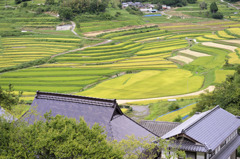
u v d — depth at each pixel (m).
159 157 41.41
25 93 138.75
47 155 30.22
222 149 41.25
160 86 140.12
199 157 36.94
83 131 31.41
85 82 160.88
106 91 138.75
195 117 46.97
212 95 78.88
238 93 64.12
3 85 155.75
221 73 148.00
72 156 29.86
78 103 42.53
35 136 30.19
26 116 40.16
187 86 136.38
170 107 99.12
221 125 42.94
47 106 43.66
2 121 32.72
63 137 30.17
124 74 176.12
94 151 29.39
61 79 166.62
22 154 29.34
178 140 38.47
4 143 29.89
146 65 190.00
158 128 52.38
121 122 40.72
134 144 33.62
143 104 114.25
